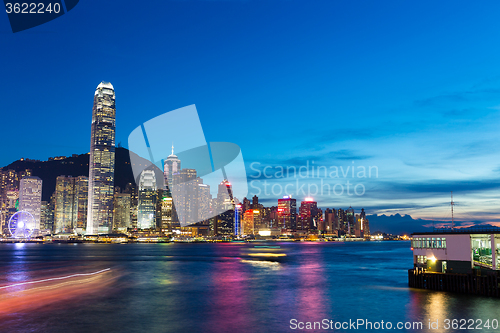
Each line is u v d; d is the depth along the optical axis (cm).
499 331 5191
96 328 5381
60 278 11300
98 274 12481
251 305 7019
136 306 6875
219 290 8894
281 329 5409
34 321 5728
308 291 8712
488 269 7006
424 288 7875
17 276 11894
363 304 7044
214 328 5444
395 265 16700
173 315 6175
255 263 17975
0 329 5303
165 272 13262
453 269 7544
